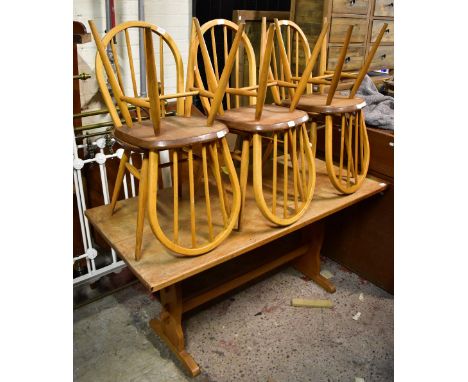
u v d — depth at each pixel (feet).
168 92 8.92
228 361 5.49
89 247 6.40
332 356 5.60
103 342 5.73
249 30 8.55
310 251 6.98
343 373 5.35
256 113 4.80
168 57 8.66
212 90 4.83
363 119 6.16
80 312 6.23
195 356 5.56
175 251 4.37
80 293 6.57
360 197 6.05
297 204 5.35
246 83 8.98
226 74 4.24
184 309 5.45
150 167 4.08
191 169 4.36
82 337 5.79
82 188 6.07
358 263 7.25
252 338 5.87
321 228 6.66
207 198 4.52
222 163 6.86
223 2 9.01
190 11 8.66
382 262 6.82
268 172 6.84
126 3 7.61
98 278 6.66
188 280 6.95
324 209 5.65
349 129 5.82
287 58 6.47
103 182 6.33
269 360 5.52
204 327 6.03
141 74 7.70
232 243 4.84
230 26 5.71
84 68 7.12
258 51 8.84
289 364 5.46
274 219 5.06
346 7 7.18
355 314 6.37
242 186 4.99
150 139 4.06
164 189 6.13
